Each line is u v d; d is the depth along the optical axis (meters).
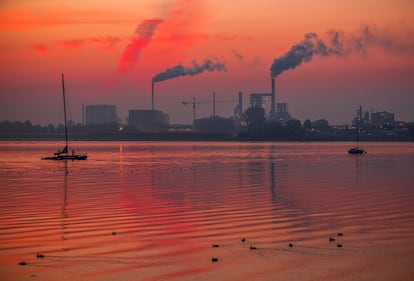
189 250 51.38
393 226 61.66
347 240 54.97
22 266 46.78
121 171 149.00
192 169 155.62
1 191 98.06
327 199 84.38
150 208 75.62
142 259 48.62
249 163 185.00
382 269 45.84
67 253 50.50
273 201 82.06
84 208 75.88
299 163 184.88
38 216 69.19
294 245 53.00
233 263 47.41
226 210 73.31
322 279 43.69
